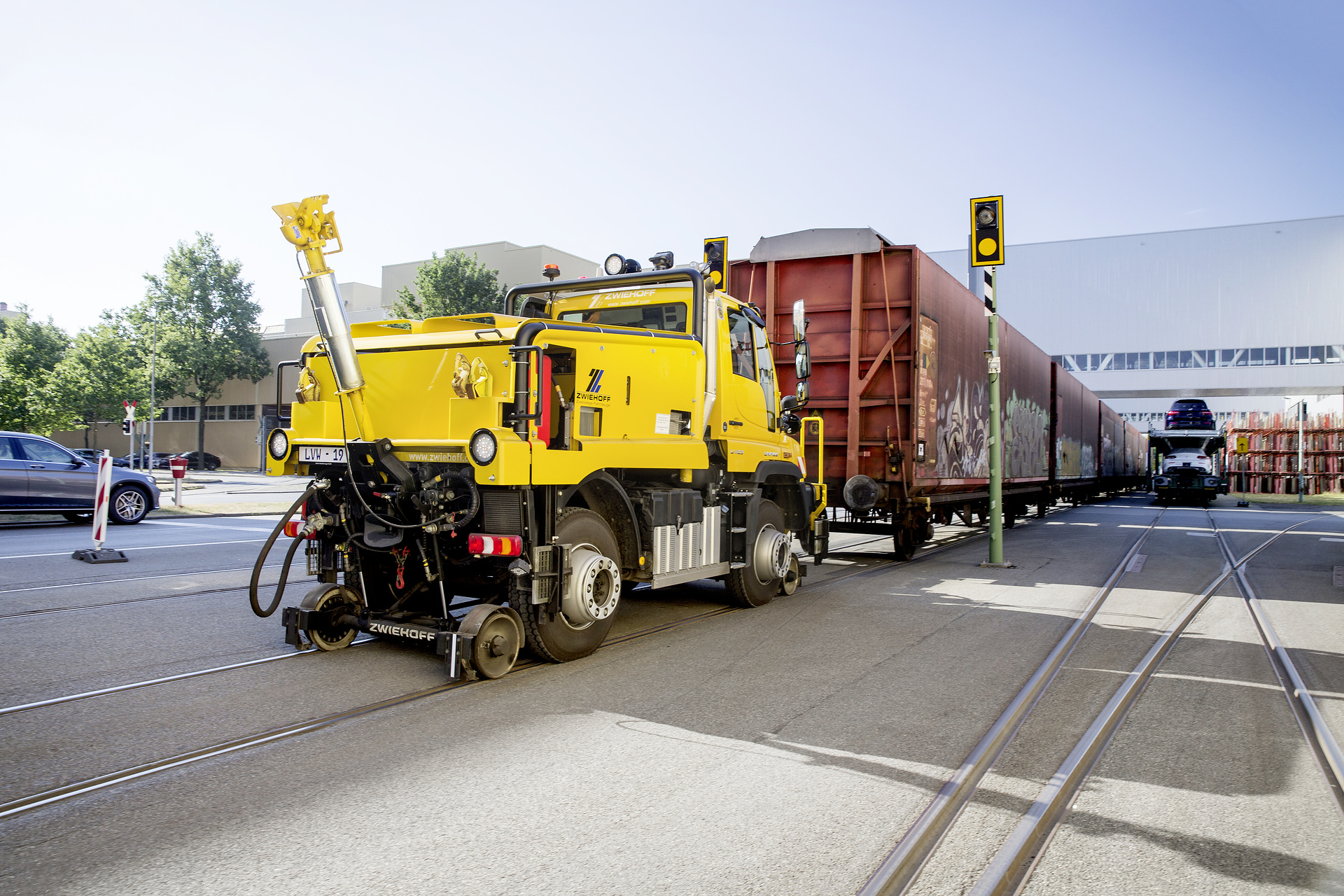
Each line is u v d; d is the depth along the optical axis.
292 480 36.22
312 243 5.07
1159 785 3.62
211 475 44.12
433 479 5.21
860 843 2.97
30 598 7.52
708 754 3.89
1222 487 34.88
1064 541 15.20
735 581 7.59
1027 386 19.02
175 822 3.09
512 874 2.71
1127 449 47.16
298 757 3.79
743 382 7.64
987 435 14.96
